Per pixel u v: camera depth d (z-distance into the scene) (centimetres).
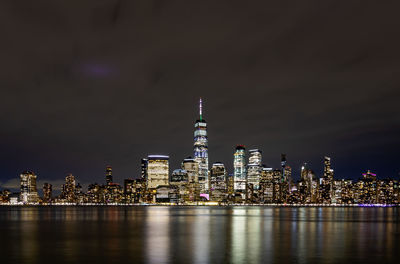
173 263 5338
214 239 8638
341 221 16912
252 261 5503
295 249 6800
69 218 19525
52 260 5662
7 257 5966
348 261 5525
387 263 5384
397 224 14562
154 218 19975
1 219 18388
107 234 10050
